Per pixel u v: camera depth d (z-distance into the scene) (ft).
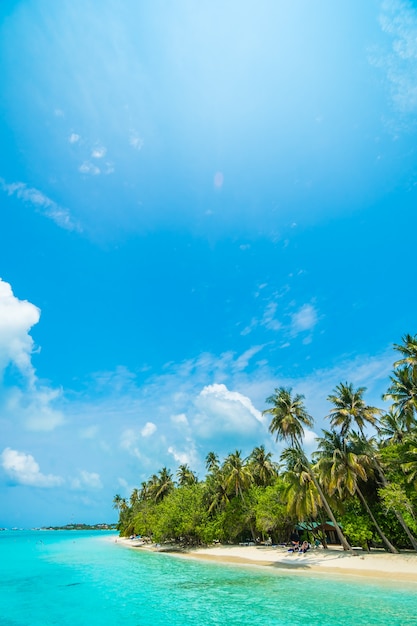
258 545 189.06
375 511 138.00
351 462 129.49
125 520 402.52
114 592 102.06
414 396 131.13
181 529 194.29
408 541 129.70
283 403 147.33
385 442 156.04
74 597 98.17
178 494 215.51
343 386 146.72
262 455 225.56
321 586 93.56
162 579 119.75
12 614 81.51
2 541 468.34
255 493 188.14
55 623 73.00
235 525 186.29
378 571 106.32
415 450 113.29
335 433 142.82
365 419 138.92
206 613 74.43
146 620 71.97
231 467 199.52
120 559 194.08
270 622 65.77
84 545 335.26
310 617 67.46
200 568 140.77
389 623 61.82
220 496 217.15
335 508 146.82
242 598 85.81
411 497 115.34
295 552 149.07
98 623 71.67
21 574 149.07
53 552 259.60
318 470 148.36
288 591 90.07
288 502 143.23
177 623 68.64
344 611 70.03
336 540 172.04
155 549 238.48
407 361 131.44
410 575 98.84
